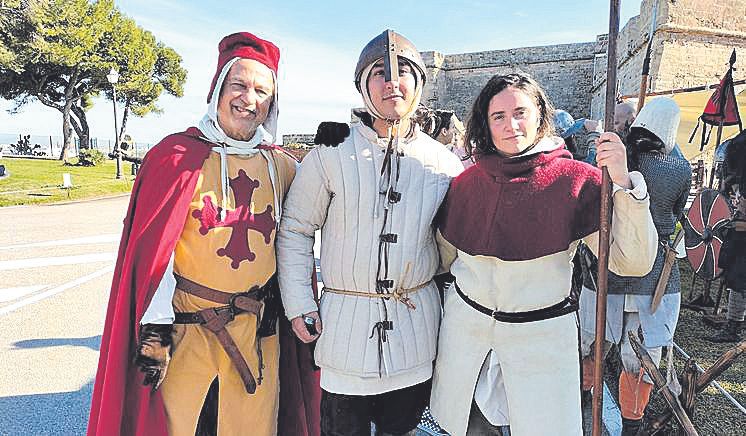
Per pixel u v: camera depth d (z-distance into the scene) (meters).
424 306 2.10
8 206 15.80
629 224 1.71
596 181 1.82
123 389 1.92
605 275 1.75
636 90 18.30
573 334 1.92
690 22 15.49
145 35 37.81
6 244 9.52
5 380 3.97
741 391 3.63
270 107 2.20
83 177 23.16
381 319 2.00
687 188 2.93
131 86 33.31
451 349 2.04
